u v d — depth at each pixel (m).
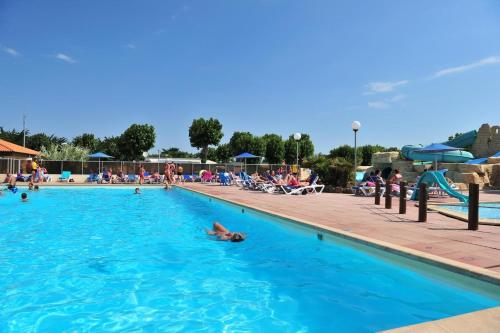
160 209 14.42
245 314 4.25
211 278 5.56
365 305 4.49
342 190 20.00
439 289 4.92
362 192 18.00
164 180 30.98
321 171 22.48
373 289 5.02
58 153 44.12
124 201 17.67
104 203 16.69
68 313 4.26
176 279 5.51
